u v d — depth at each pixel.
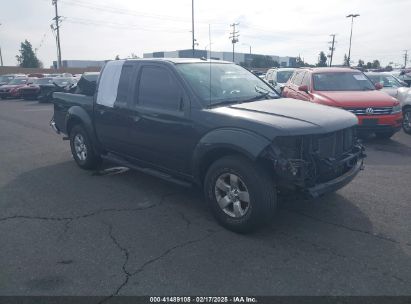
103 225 4.39
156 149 4.99
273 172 3.92
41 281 3.27
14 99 26.41
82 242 3.98
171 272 3.40
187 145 4.52
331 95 8.98
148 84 5.10
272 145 3.76
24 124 12.82
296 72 11.69
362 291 3.11
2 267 3.49
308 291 3.11
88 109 6.24
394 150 8.06
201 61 5.29
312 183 3.88
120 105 5.45
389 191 5.43
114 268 3.47
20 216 4.65
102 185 5.84
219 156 4.32
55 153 8.13
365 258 3.61
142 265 3.52
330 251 3.75
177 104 4.65
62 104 6.96
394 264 3.50
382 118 8.45
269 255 3.68
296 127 3.80
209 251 3.77
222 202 4.23
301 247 3.83
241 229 4.07
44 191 5.57
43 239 4.04
